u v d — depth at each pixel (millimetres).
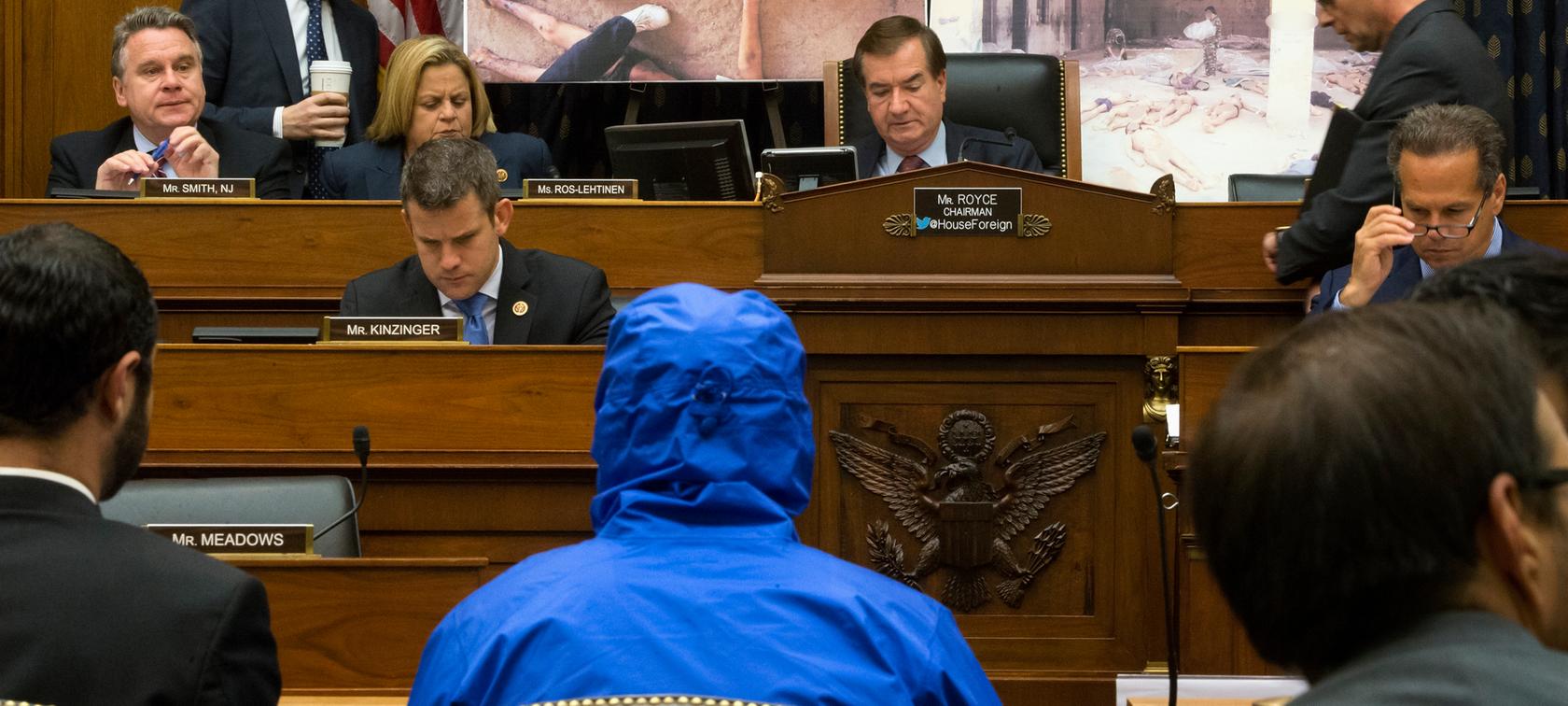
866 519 5145
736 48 8508
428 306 5484
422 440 4809
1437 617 1194
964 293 5117
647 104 9320
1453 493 1165
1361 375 1195
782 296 5172
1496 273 1941
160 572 2250
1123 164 8445
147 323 2398
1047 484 5105
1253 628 1264
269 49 7832
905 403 5156
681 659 1873
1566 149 8727
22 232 2350
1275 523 1206
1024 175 5168
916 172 5203
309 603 3639
